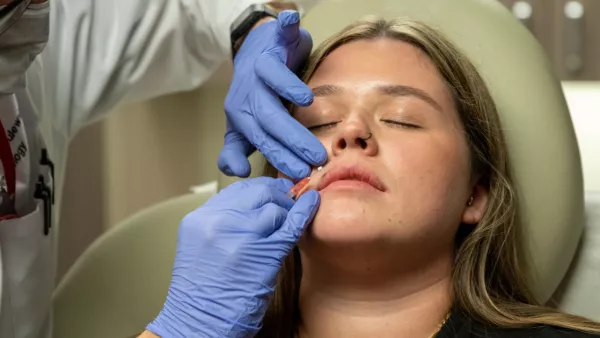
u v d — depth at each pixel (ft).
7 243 4.17
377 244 3.64
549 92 4.63
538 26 7.04
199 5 5.05
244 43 4.60
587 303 4.82
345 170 3.70
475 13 4.78
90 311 5.27
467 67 4.35
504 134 4.57
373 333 3.93
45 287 4.57
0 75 3.79
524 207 4.57
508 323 3.84
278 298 4.42
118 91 5.15
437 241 3.91
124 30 4.95
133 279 5.39
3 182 4.24
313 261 4.01
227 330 3.59
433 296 4.01
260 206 3.75
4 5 3.55
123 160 8.59
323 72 4.15
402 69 4.00
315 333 4.06
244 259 3.61
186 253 3.67
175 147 8.45
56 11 4.83
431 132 3.87
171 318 3.63
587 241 4.95
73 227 8.49
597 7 6.87
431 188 3.74
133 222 5.63
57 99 4.91
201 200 5.68
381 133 3.82
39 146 4.57
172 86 5.54
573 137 4.66
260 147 4.08
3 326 4.13
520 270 4.47
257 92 4.11
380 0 4.92
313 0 5.32
